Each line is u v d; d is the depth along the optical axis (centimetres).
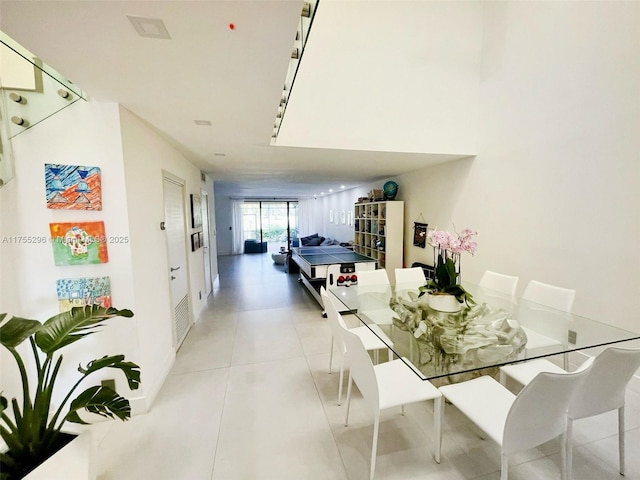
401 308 241
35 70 177
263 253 1141
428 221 478
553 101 276
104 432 191
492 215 354
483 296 266
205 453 174
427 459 167
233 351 304
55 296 190
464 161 395
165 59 137
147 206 233
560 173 272
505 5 327
